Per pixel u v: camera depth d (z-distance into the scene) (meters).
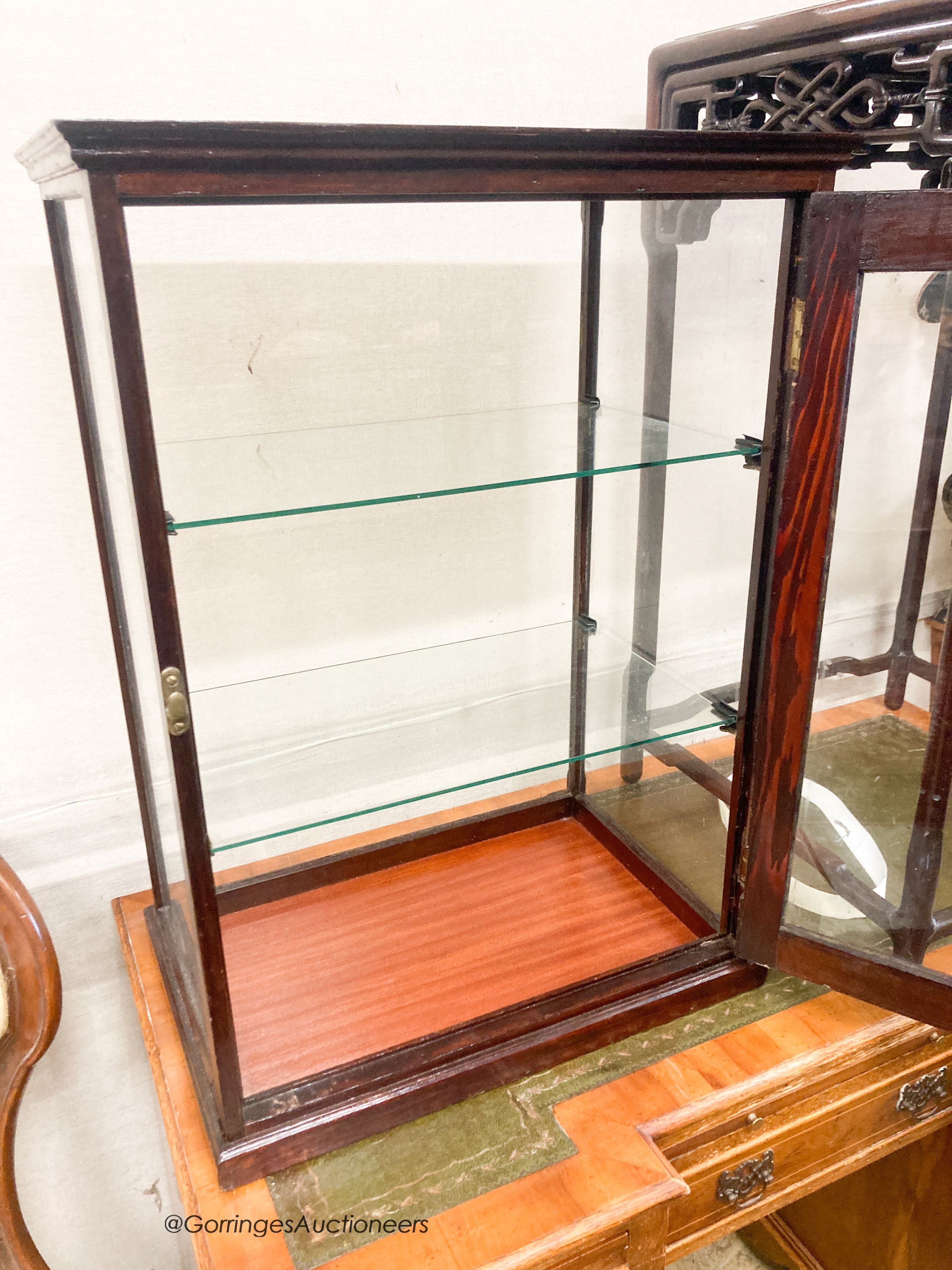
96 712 0.98
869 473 0.73
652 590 1.07
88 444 0.78
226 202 0.56
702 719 0.91
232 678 1.03
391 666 1.10
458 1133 0.76
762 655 0.79
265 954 0.96
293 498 0.75
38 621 0.92
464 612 1.13
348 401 0.98
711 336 0.84
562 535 1.15
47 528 0.90
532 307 1.03
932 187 0.84
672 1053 0.84
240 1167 0.71
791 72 0.84
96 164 0.51
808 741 0.79
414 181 0.59
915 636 0.77
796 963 0.86
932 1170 1.10
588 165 0.63
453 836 1.14
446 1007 0.88
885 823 0.80
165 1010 0.88
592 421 1.00
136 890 1.07
